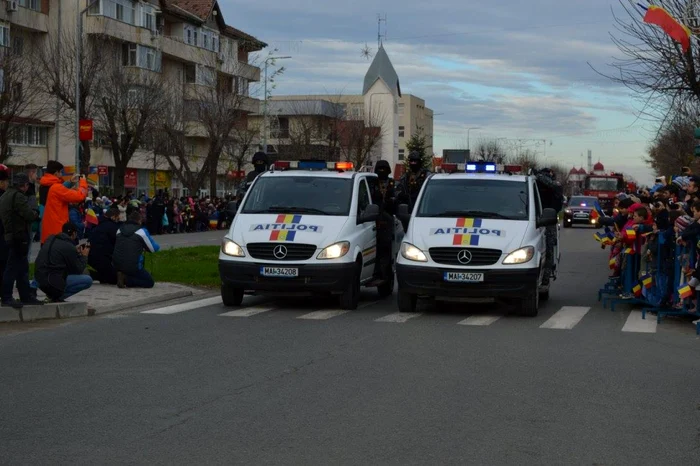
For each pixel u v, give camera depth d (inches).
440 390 340.2
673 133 1365.7
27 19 2068.2
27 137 2135.8
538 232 583.2
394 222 692.7
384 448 259.6
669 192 600.1
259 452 254.4
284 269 568.7
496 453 256.2
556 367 392.5
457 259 553.0
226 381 353.1
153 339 458.9
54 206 609.0
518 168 648.4
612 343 466.6
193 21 2736.2
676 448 265.1
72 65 1871.3
